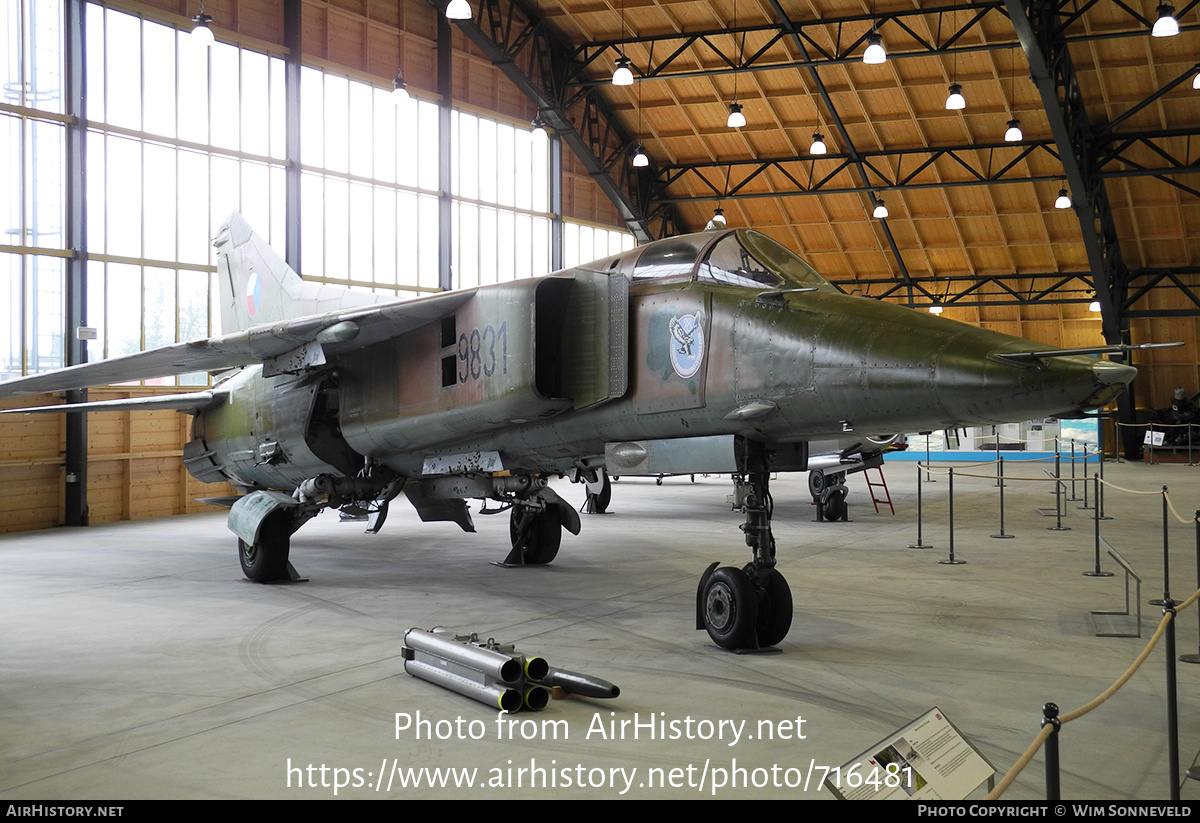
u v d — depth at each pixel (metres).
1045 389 5.49
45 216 16.61
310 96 21.00
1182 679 6.46
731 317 7.04
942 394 5.85
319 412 10.94
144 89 17.97
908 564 11.61
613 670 6.70
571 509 11.36
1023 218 28.88
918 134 26.34
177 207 18.58
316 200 21.12
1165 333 31.55
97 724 5.53
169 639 7.76
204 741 5.22
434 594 9.77
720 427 7.17
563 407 8.15
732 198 29.84
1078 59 22.61
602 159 28.14
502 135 26.22
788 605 7.29
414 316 9.00
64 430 16.94
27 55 16.25
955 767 3.47
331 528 15.96
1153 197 27.03
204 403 12.55
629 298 7.82
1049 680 6.44
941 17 21.28
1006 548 12.97
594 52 25.61
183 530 16.23
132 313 17.86
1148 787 4.55
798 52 24.39
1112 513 17.30
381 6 22.53
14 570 11.61
